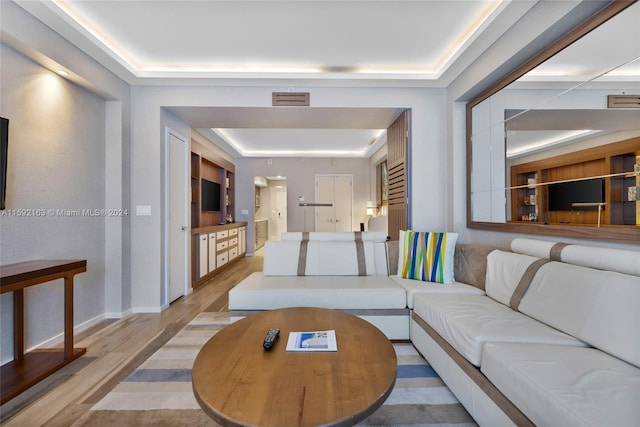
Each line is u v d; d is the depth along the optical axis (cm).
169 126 330
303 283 244
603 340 121
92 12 210
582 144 177
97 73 257
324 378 101
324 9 209
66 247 239
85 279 259
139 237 304
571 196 184
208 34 238
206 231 443
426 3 203
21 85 202
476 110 286
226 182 626
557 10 174
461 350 145
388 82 303
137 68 290
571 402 89
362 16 216
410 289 223
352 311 221
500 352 121
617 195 154
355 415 83
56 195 230
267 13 213
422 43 252
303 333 138
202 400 89
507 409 112
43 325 216
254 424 79
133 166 304
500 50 225
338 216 711
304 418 81
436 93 320
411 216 326
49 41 209
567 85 188
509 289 184
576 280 142
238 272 511
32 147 210
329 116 346
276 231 1020
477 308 177
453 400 153
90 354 208
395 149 367
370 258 283
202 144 484
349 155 711
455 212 304
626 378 101
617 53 155
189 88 308
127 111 298
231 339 133
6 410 147
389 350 122
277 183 1010
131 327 260
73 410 147
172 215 337
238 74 290
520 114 231
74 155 248
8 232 193
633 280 119
